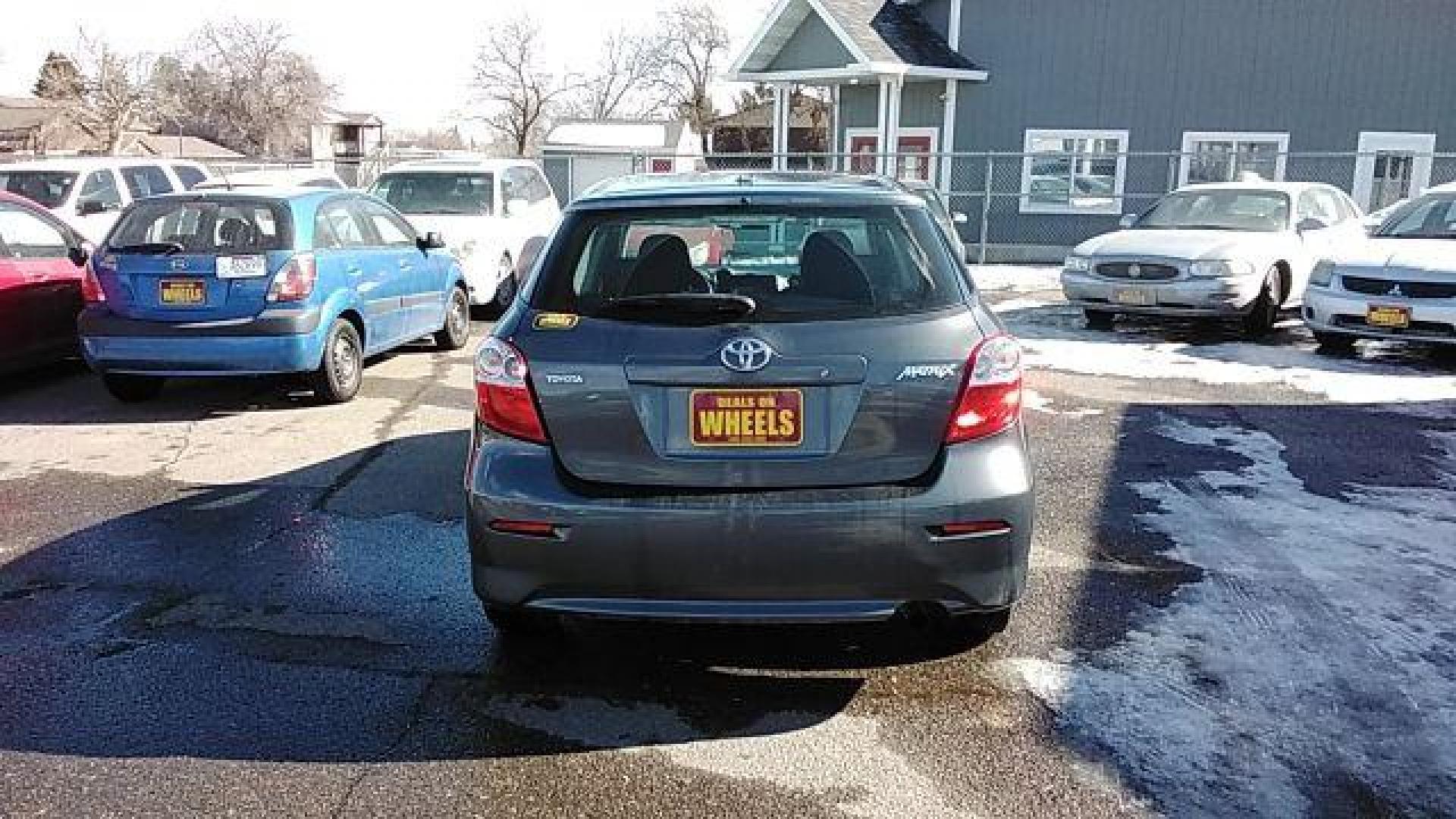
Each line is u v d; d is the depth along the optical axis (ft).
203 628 13.20
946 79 65.57
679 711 11.21
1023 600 13.89
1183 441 21.99
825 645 12.62
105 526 16.93
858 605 10.51
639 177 13.55
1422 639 12.76
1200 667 12.07
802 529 10.26
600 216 11.57
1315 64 60.80
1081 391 26.99
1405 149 60.44
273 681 11.84
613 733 10.79
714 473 10.43
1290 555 15.48
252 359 23.44
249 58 215.31
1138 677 11.84
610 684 11.77
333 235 25.55
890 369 10.50
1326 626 13.12
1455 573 14.79
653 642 12.73
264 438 22.21
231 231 23.68
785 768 10.16
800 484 10.44
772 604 10.47
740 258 11.67
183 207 24.02
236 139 213.87
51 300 27.14
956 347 10.73
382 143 229.25
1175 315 34.63
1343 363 30.68
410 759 10.30
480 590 11.07
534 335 10.93
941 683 11.73
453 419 23.88
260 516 17.37
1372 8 59.67
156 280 23.24
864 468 10.48
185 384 27.73
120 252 23.50
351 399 25.76
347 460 20.54
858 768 10.15
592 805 9.57
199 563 15.31
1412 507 17.69
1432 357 31.68
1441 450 21.25
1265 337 35.35
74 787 9.84
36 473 19.84
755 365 10.37
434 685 11.75
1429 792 9.72
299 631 13.10
